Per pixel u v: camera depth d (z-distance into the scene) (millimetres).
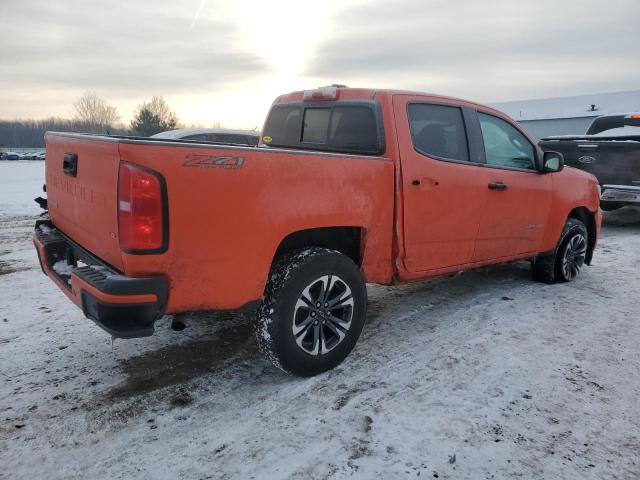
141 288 2504
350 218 3305
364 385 3189
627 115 10508
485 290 5188
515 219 4613
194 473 2387
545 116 33219
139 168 2447
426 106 3922
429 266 3949
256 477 2359
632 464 2467
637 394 3117
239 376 3326
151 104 69000
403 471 2402
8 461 2453
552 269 5324
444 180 3879
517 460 2490
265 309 3023
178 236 2578
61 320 4250
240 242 2791
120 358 3557
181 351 3689
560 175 5133
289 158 2941
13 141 112438
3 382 3193
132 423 2781
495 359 3561
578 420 2830
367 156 3469
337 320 3330
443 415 2863
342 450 2555
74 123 93688
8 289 5109
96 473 2383
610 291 5199
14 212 11180
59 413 2865
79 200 3057
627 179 8289
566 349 3746
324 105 4098
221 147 2668
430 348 3740
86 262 3107
